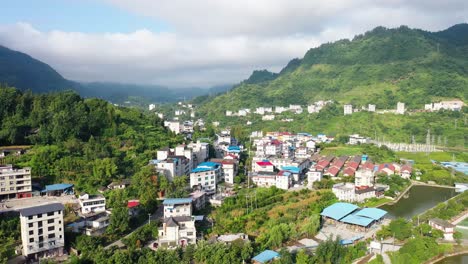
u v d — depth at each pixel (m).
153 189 191.12
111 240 152.12
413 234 162.50
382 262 136.62
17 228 148.62
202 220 173.50
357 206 198.12
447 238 163.75
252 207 194.62
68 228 152.12
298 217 180.12
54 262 128.75
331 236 149.38
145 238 151.12
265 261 131.88
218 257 129.62
